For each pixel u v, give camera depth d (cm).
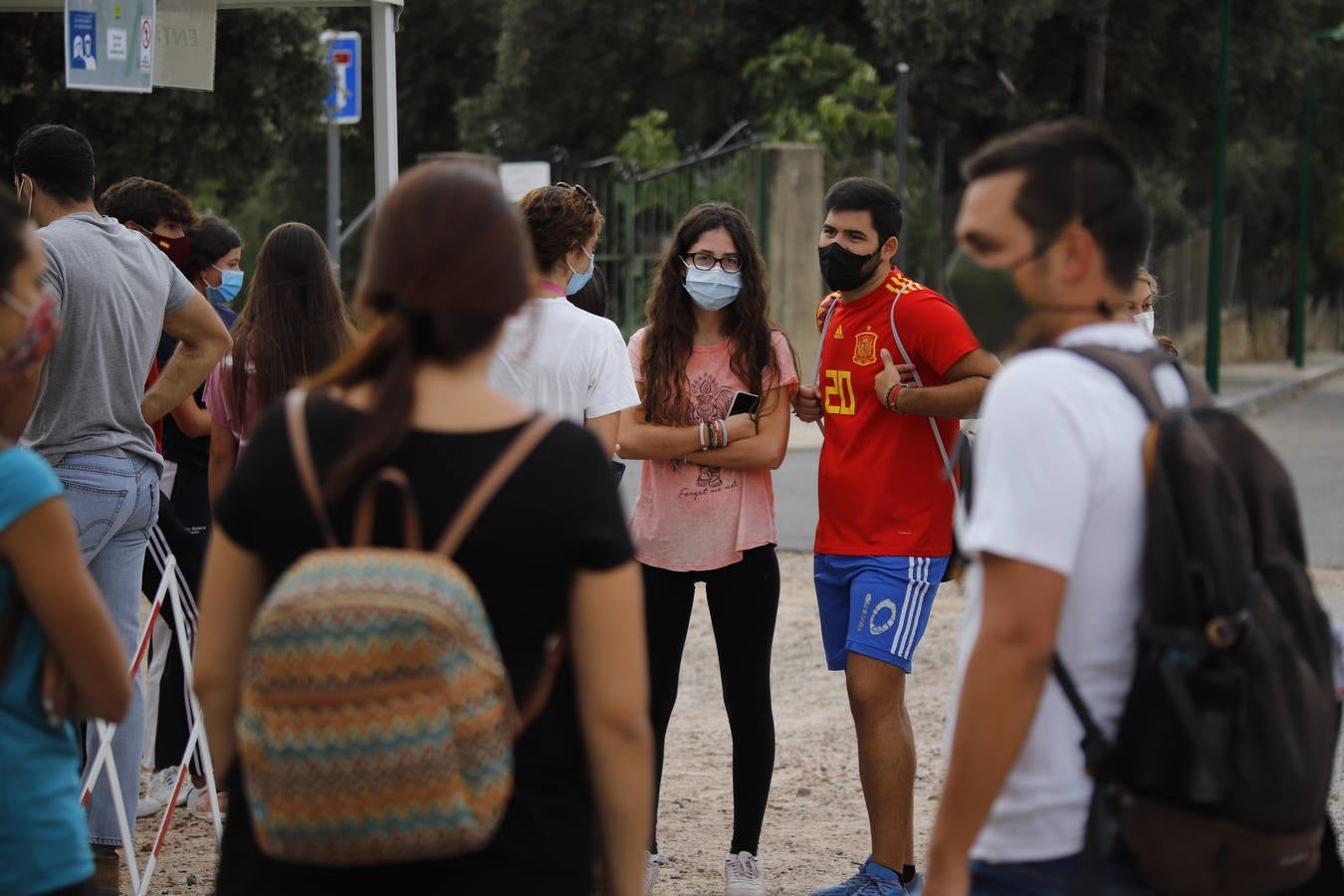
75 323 1331
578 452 692
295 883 679
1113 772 714
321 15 5053
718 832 1719
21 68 4372
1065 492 696
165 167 4725
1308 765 704
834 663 1525
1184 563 690
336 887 674
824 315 1573
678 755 2012
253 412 1479
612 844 720
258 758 641
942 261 6606
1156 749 693
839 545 1484
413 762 629
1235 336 9806
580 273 1395
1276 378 8300
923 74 6912
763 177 5641
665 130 6900
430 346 693
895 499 1454
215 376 1516
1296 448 5375
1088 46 7125
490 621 677
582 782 735
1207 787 687
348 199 8956
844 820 1759
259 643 638
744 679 1534
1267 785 694
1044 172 739
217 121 4812
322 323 1471
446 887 676
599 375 1355
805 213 5666
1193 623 692
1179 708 686
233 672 722
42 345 806
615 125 7594
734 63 7331
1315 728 708
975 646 712
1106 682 718
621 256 6059
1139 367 729
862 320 1477
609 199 6075
